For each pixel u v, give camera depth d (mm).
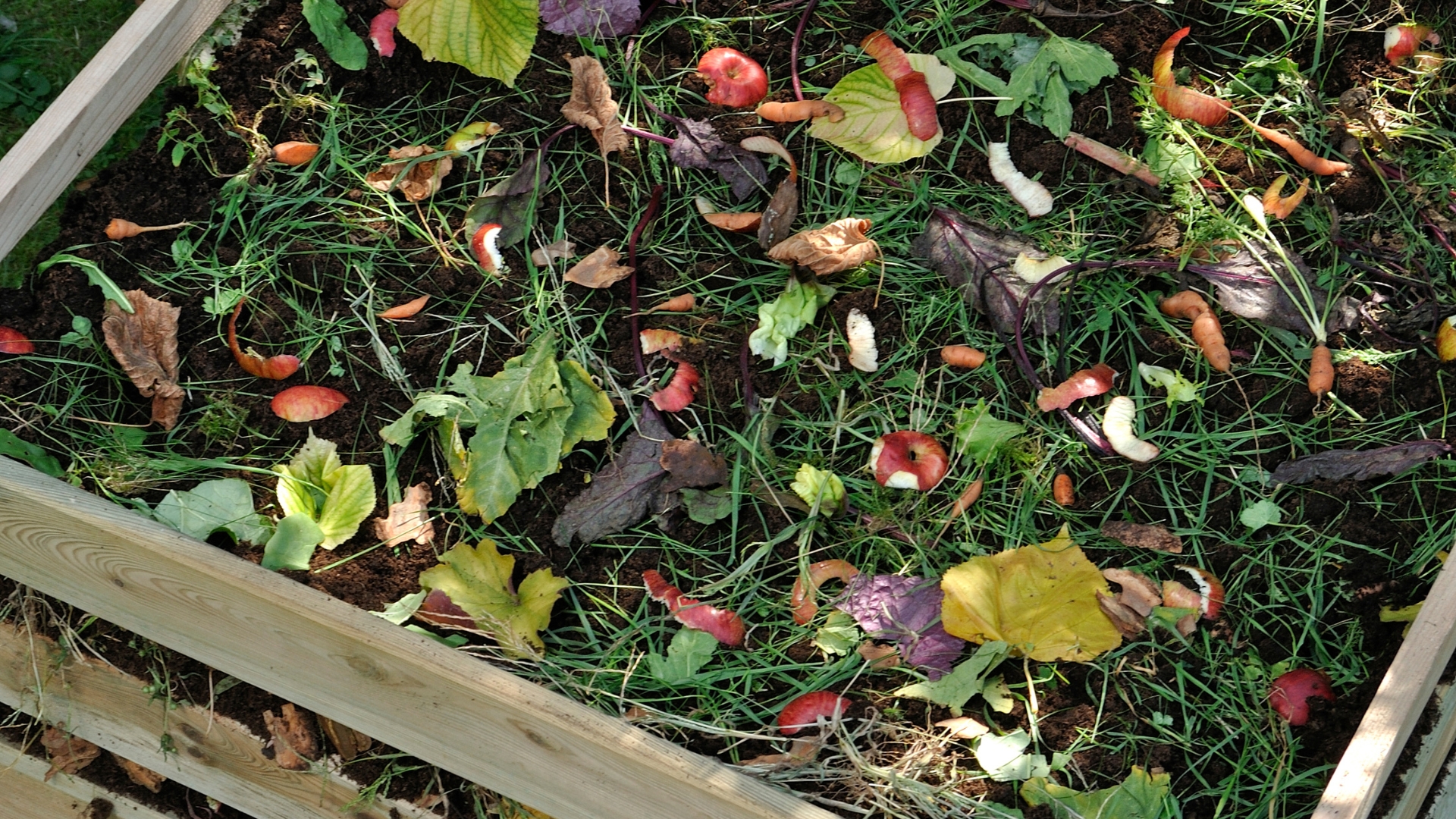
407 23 2744
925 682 2156
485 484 2326
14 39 3262
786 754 2102
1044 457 2375
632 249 2568
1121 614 2207
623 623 2264
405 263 2604
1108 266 2508
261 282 2600
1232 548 2314
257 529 2311
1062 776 2125
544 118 2756
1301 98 2744
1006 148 2660
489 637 2219
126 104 2561
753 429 2406
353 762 2285
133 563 2102
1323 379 2426
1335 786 1894
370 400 2467
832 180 2660
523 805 2145
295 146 2730
